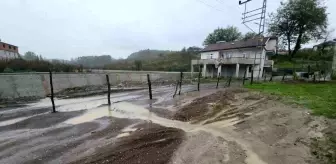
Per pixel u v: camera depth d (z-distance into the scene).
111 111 11.54
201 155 5.23
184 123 8.51
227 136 6.63
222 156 5.15
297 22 37.44
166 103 13.29
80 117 10.24
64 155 5.69
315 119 7.61
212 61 33.28
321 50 41.94
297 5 36.22
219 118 8.78
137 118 9.77
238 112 9.52
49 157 5.60
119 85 26.12
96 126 8.56
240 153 5.30
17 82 16.38
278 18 39.75
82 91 20.31
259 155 5.16
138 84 27.95
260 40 26.33
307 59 39.44
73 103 14.38
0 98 14.74
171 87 24.39
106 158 5.27
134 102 14.25
